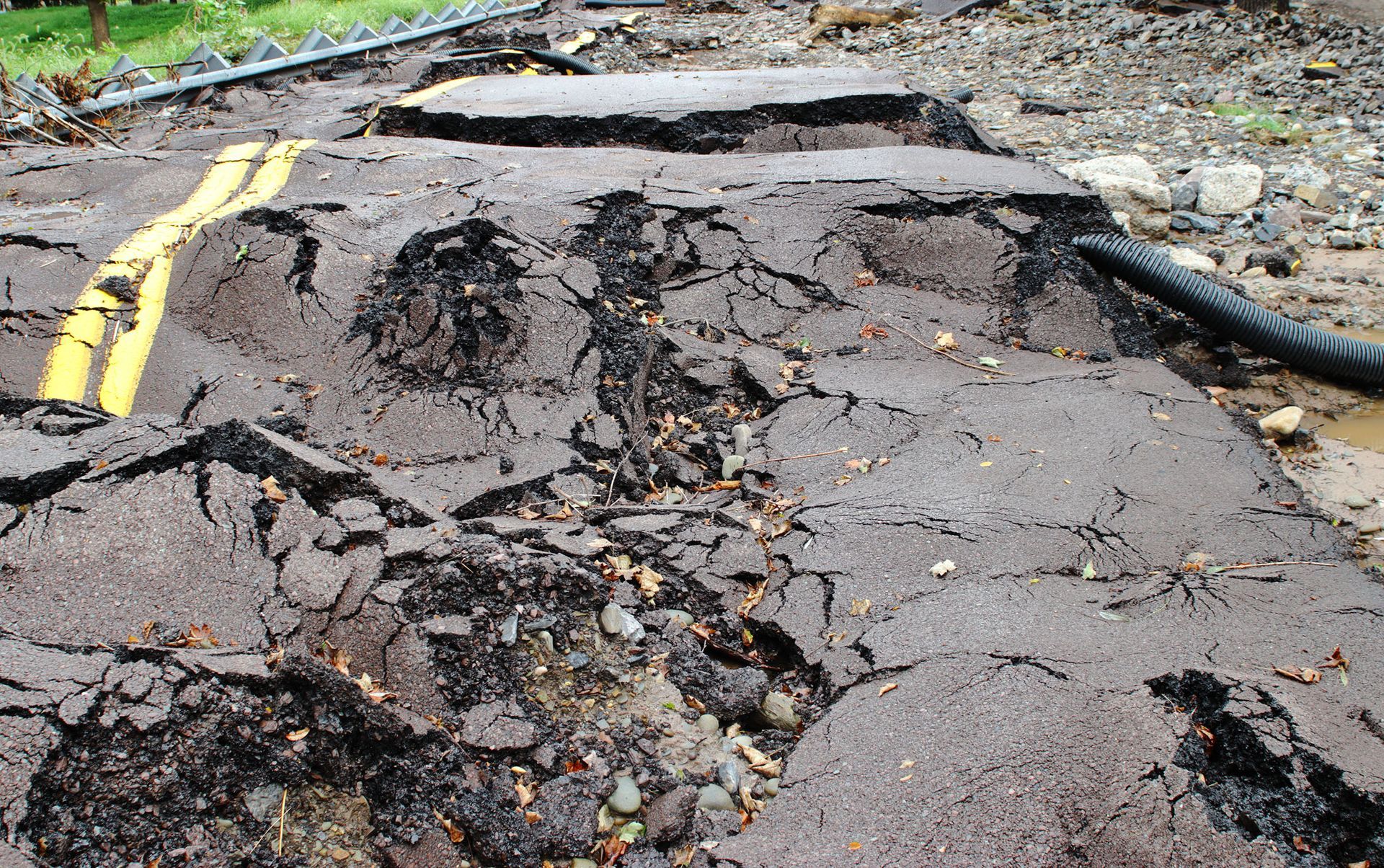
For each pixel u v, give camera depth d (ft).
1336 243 24.82
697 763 9.36
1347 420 17.70
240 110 30.94
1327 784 8.40
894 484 13.28
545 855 8.35
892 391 15.62
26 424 11.49
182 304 16.01
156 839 7.90
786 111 25.18
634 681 10.09
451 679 9.43
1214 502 12.87
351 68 37.32
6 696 8.11
